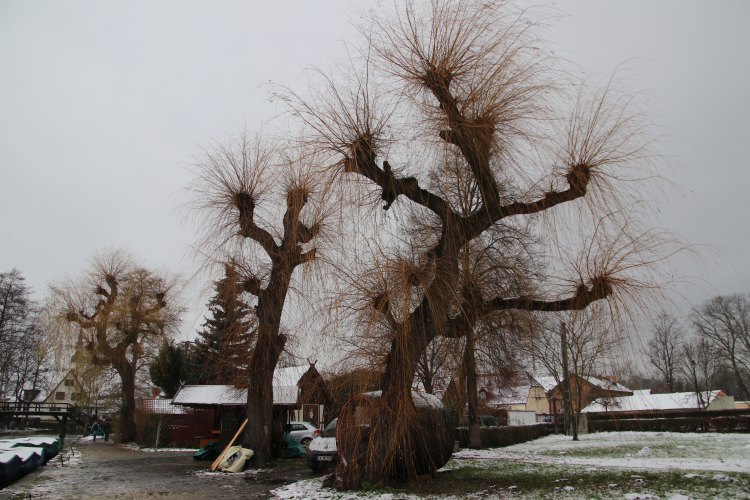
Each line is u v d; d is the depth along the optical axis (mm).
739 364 46219
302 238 14617
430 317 10086
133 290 32562
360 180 10570
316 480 12289
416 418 10258
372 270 9797
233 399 20781
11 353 48219
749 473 10094
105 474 15273
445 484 10203
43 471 16156
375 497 9188
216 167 16594
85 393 38969
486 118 9555
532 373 19031
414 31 9945
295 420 28281
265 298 16281
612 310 9219
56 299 31078
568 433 33438
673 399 48125
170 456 22531
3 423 50375
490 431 25047
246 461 16125
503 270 11539
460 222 10422
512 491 8992
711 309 46562
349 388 10625
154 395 42875
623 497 7676
